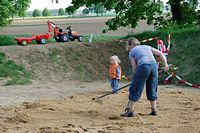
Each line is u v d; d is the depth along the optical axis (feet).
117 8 93.71
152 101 38.50
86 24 193.36
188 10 97.04
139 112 39.96
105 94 49.08
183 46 72.18
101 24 189.57
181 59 69.10
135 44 39.01
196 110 40.93
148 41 77.41
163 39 75.92
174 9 95.45
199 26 87.04
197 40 72.64
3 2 97.09
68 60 72.59
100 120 36.70
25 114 38.88
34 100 47.70
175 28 86.58
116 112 40.16
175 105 43.60
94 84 63.93
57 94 53.06
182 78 63.98
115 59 53.57
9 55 71.92
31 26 191.62
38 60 71.41
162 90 55.62
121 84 64.13
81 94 52.26
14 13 101.40
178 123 35.29
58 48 75.51
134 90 37.63
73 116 38.42
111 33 132.36
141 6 92.07
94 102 45.60
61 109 41.60
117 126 33.91
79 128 33.40
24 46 76.95
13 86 61.21
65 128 33.37
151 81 38.17
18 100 48.19
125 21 94.43
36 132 32.19
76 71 70.18
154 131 32.40
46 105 43.60
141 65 37.45
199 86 56.29
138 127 33.86
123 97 49.26
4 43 87.25
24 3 102.37
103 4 94.99
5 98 49.75
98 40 90.63
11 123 35.78
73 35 88.99
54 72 69.10
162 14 100.89
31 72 68.13
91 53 75.25
